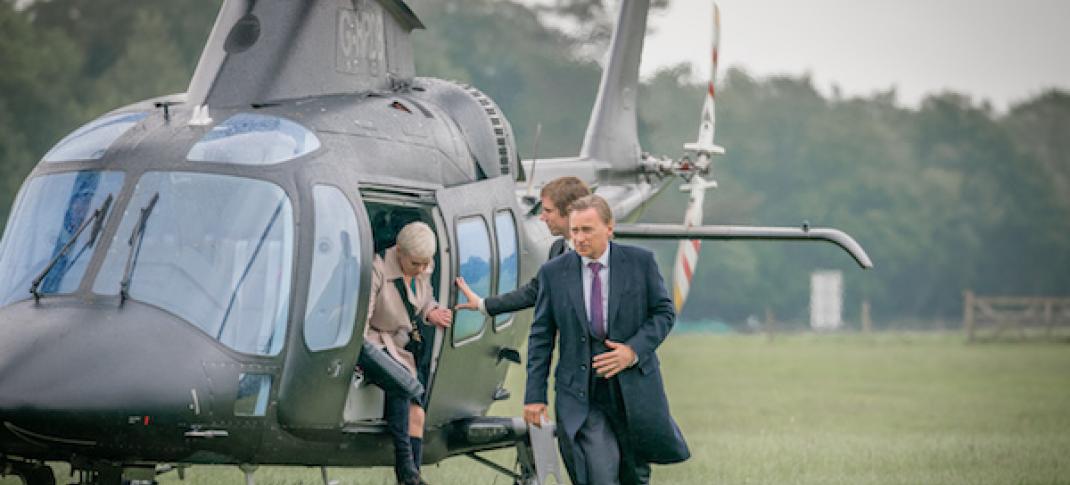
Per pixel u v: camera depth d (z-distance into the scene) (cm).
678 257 1587
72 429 832
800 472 1424
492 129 1112
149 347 846
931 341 5384
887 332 7056
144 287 867
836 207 7831
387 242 1045
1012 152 8319
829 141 7856
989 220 8269
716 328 7562
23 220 915
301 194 906
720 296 7650
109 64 5197
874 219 7938
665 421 880
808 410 2248
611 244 891
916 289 8150
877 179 7962
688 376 3109
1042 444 1731
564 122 4312
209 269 878
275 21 1001
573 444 870
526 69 4472
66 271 877
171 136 924
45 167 934
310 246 900
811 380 3022
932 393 2675
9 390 829
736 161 7606
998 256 8312
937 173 8206
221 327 868
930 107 8362
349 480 1292
